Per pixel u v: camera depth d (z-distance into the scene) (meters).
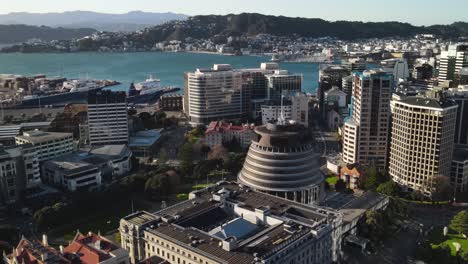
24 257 192.75
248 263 197.88
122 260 198.75
